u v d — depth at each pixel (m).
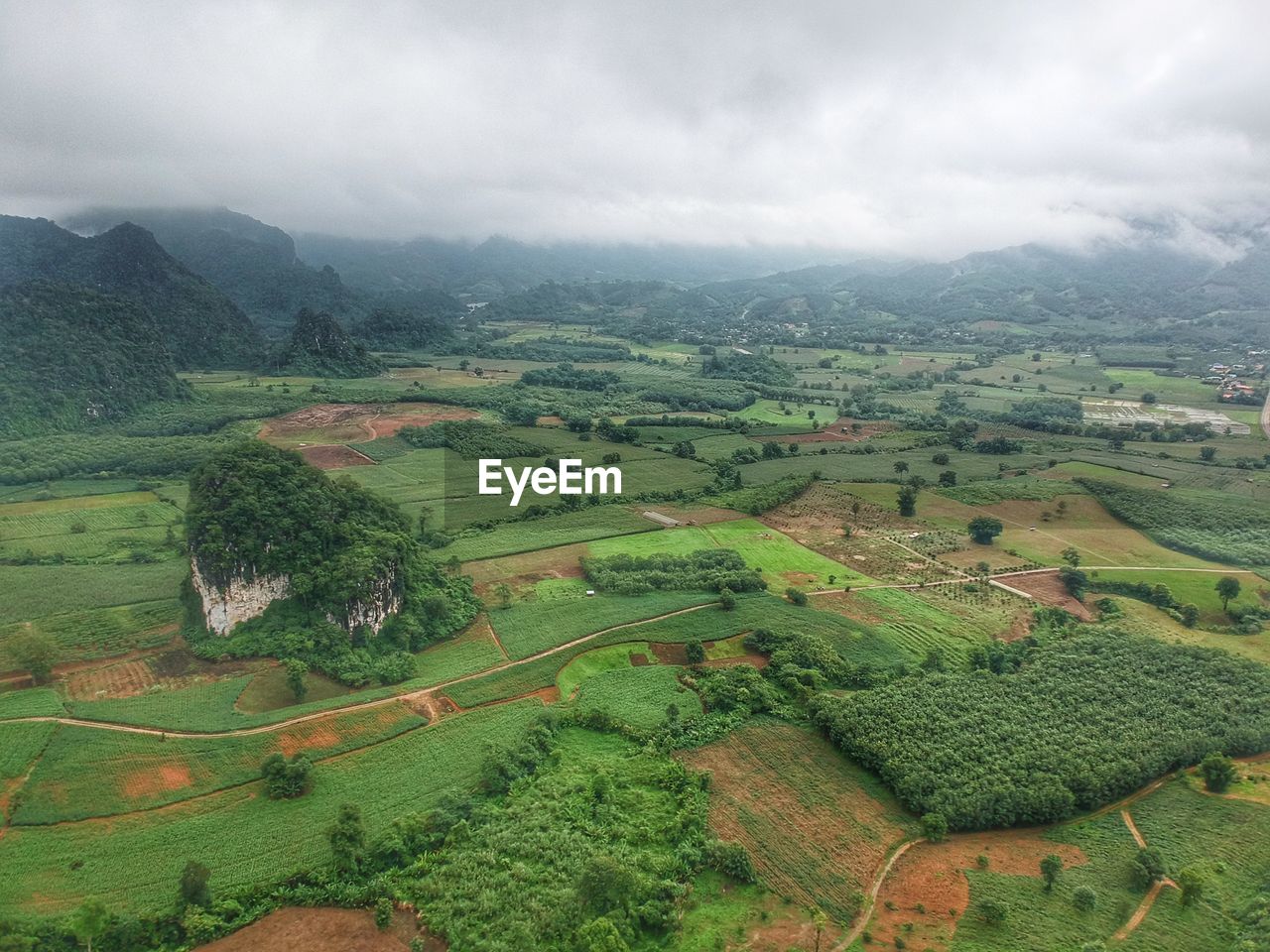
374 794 77.62
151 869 66.56
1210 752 88.31
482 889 66.50
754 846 73.19
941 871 71.00
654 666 104.50
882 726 88.56
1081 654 106.88
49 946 58.28
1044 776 80.69
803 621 117.06
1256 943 60.88
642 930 63.88
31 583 124.81
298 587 102.94
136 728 85.06
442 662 103.44
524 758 83.19
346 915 63.81
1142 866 70.50
